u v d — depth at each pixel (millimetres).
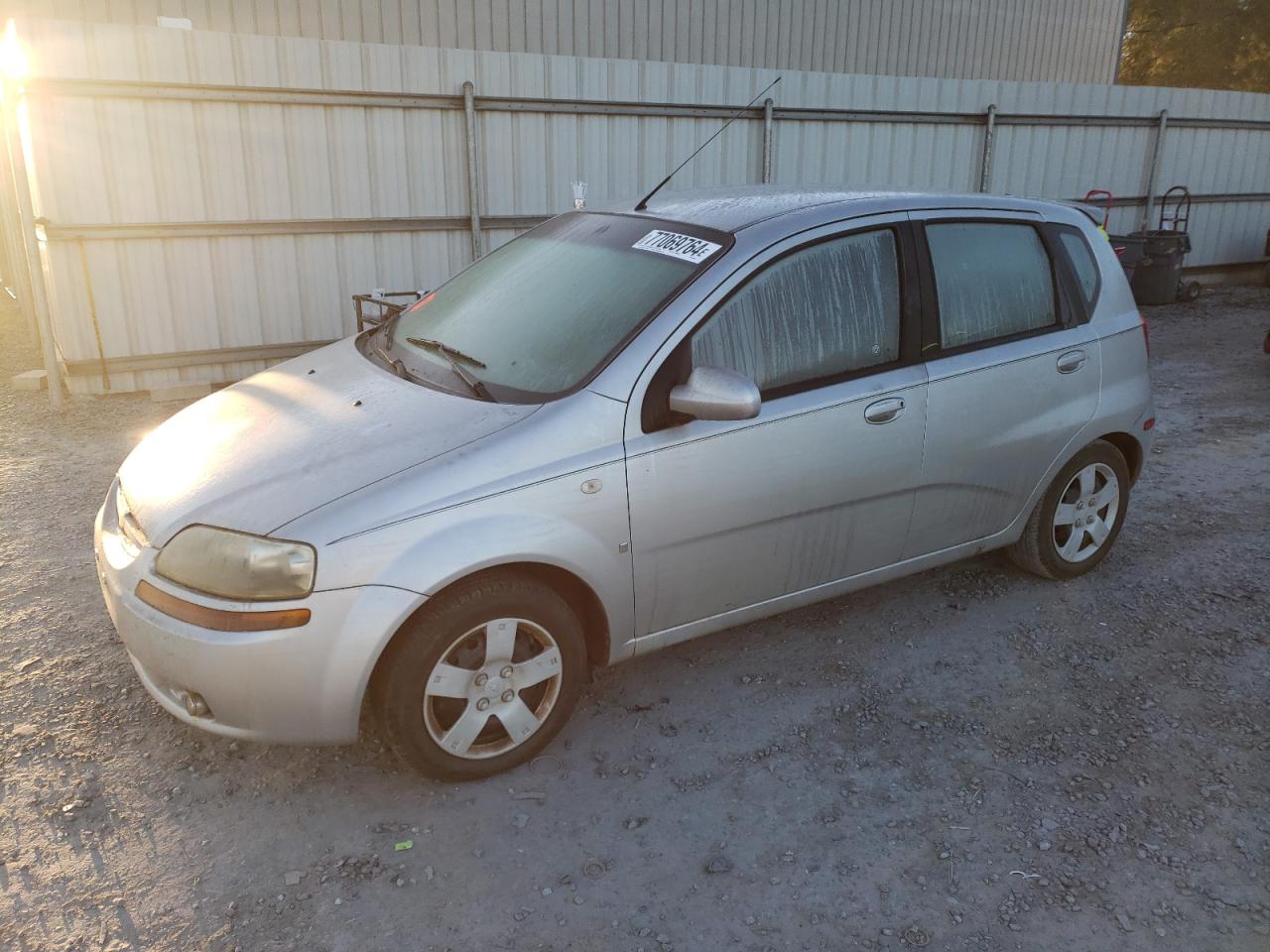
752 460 3346
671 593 3359
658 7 12766
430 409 3229
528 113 8984
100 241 7508
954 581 4656
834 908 2701
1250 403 8086
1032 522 4391
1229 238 15102
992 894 2758
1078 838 2980
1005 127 12047
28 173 7449
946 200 3971
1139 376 4492
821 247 3574
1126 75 32656
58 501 5562
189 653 2795
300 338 8492
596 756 3344
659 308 3295
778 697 3705
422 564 2826
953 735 3484
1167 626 4258
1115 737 3480
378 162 8453
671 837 2967
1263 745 3445
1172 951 2574
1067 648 4070
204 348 8117
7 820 2973
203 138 7711
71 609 4258
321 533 2771
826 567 3717
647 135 9641
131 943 2545
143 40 7309
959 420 3836
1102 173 13234
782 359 3445
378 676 2938
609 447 3100
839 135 10805
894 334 3705
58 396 7391
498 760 3186
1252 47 30234
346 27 10906
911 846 2941
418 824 3002
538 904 2699
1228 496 5848
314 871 2805
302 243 8305
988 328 3980
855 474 3594
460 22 11492
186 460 3246
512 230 9250
